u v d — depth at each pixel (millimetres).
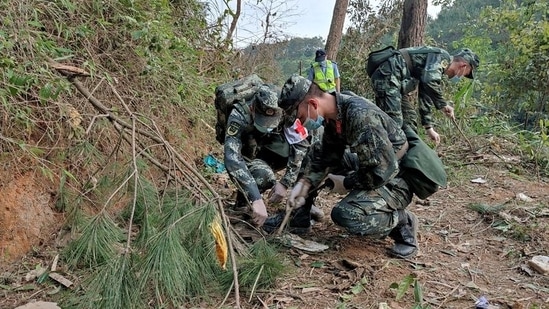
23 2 2768
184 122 4320
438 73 4078
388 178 2537
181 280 2205
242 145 3047
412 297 2430
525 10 8203
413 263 2830
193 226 2441
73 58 3215
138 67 3742
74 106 2988
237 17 6332
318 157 2811
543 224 3498
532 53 8016
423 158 2771
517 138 6125
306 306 2305
